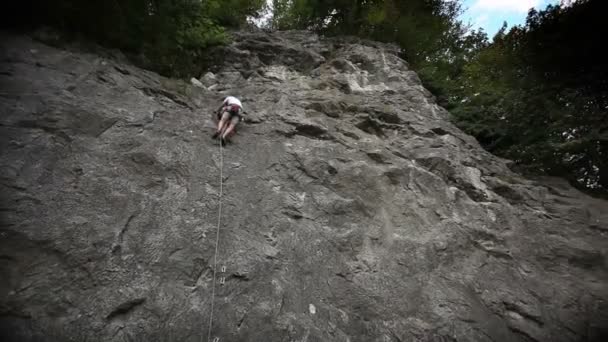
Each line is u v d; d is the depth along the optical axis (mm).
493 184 5680
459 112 8211
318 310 2891
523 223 4891
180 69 6703
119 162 3445
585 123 6230
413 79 9203
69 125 3520
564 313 3570
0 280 2186
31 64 4035
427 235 4184
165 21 6160
